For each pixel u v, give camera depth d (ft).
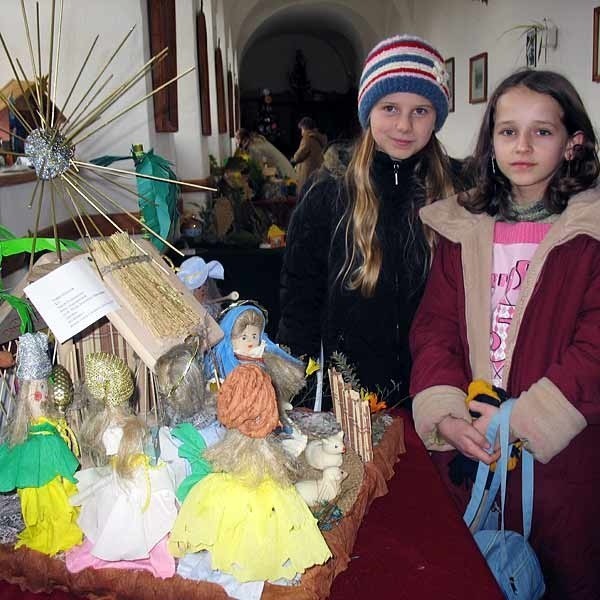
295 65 50.34
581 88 12.53
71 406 3.32
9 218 7.07
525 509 4.17
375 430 4.40
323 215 5.47
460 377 4.40
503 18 17.11
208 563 3.05
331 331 5.43
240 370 2.94
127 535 3.01
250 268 12.74
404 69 4.91
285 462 3.02
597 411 3.92
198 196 18.67
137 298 3.39
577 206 4.13
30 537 3.22
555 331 4.23
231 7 31.96
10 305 3.45
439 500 3.85
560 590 4.39
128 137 11.53
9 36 10.44
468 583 3.11
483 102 18.94
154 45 12.10
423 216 4.82
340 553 3.22
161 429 3.27
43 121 3.37
